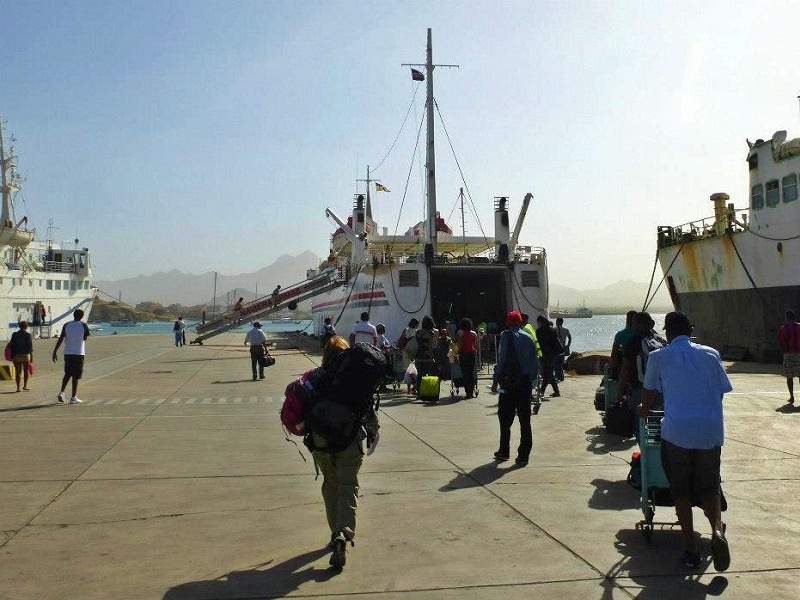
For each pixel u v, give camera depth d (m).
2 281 54.00
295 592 4.16
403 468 7.83
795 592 4.13
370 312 32.25
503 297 30.59
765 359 24.03
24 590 4.18
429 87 31.19
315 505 6.24
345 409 4.73
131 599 4.05
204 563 4.70
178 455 8.58
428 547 5.02
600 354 21.47
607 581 4.32
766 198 23.92
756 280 24.53
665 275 31.33
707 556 4.82
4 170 54.22
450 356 16.19
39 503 6.27
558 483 7.07
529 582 4.31
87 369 23.52
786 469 7.55
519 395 8.01
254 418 11.91
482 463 8.12
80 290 67.06
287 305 42.91
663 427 4.78
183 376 20.62
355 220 37.06
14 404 13.85
